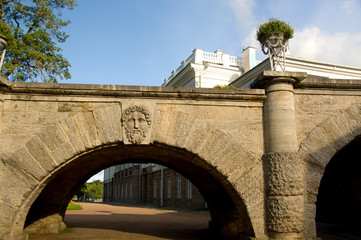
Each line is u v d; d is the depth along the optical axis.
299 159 7.18
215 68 23.02
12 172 6.71
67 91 7.08
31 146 6.86
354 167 10.80
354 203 11.88
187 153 7.36
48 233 10.75
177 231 11.67
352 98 7.98
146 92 7.26
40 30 15.20
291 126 7.36
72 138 6.99
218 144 7.31
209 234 10.82
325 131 7.62
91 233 10.96
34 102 7.10
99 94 7.19
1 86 6.87
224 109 7.55
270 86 7.55
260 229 7.05
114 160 10.62
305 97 7.82
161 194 30.47
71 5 16.09
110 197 54.59
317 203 13.84
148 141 7.17
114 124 7.15
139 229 12.25
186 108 7.46
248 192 7.16
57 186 10.97
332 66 19.19
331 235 11.68
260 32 8.24
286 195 6.96
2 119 6.95
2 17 14.55
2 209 6.52
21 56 14.27
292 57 18.27
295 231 6.87
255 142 7.47
